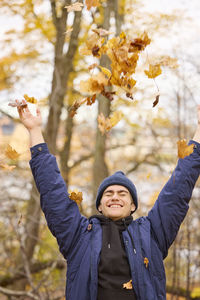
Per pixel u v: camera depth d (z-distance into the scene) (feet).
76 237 7.63
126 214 7.95
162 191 7.88
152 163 25.58
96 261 7.20
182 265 16.05
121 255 7.27
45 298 14.85
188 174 7.73
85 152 30.73
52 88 19.36
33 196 18.61
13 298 15.55
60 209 7.61
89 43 6.97
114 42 6.89
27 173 21.44
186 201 7.76
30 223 18.48
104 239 7.47
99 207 8.46
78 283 7.19
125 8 17.71
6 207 18.78
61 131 27.53
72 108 7.30
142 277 7.11
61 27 18.38
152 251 7.48
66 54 18.95
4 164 8.09
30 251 19.02
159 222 7.72
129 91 6.92
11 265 18.95
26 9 18.76
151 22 17.74
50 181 7.70
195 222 16.47
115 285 7.02
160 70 7.04
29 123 8.06
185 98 16.79
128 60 6.86
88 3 7.16
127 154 32.17
